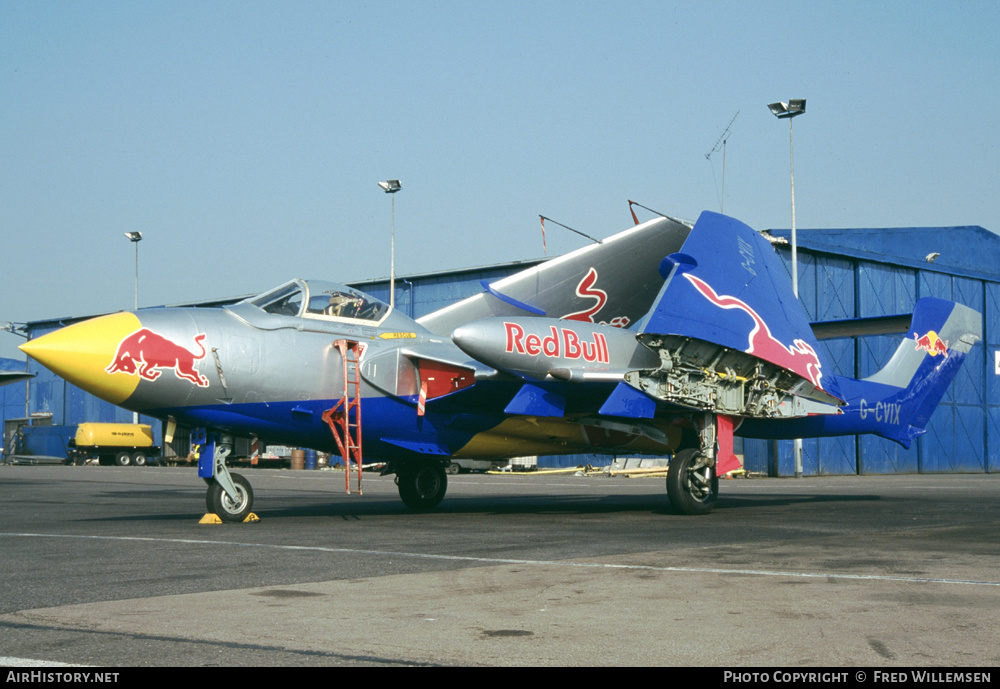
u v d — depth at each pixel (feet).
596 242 49.83
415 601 18.49
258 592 19.63
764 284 45.70
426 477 47.73
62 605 18.13
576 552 26.96
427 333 44.60
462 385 42.86
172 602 18.43
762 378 43.91
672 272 42.09
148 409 37.14
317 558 25.52
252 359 38.37
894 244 135.23
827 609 17.60
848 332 50.55
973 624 16.25
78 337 35.24
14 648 14.46
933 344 58.54
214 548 28.19
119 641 14.90
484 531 34.12
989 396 148.05
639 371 39.88
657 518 40.78
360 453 39.83
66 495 69.46
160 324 37.04
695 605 18.02
